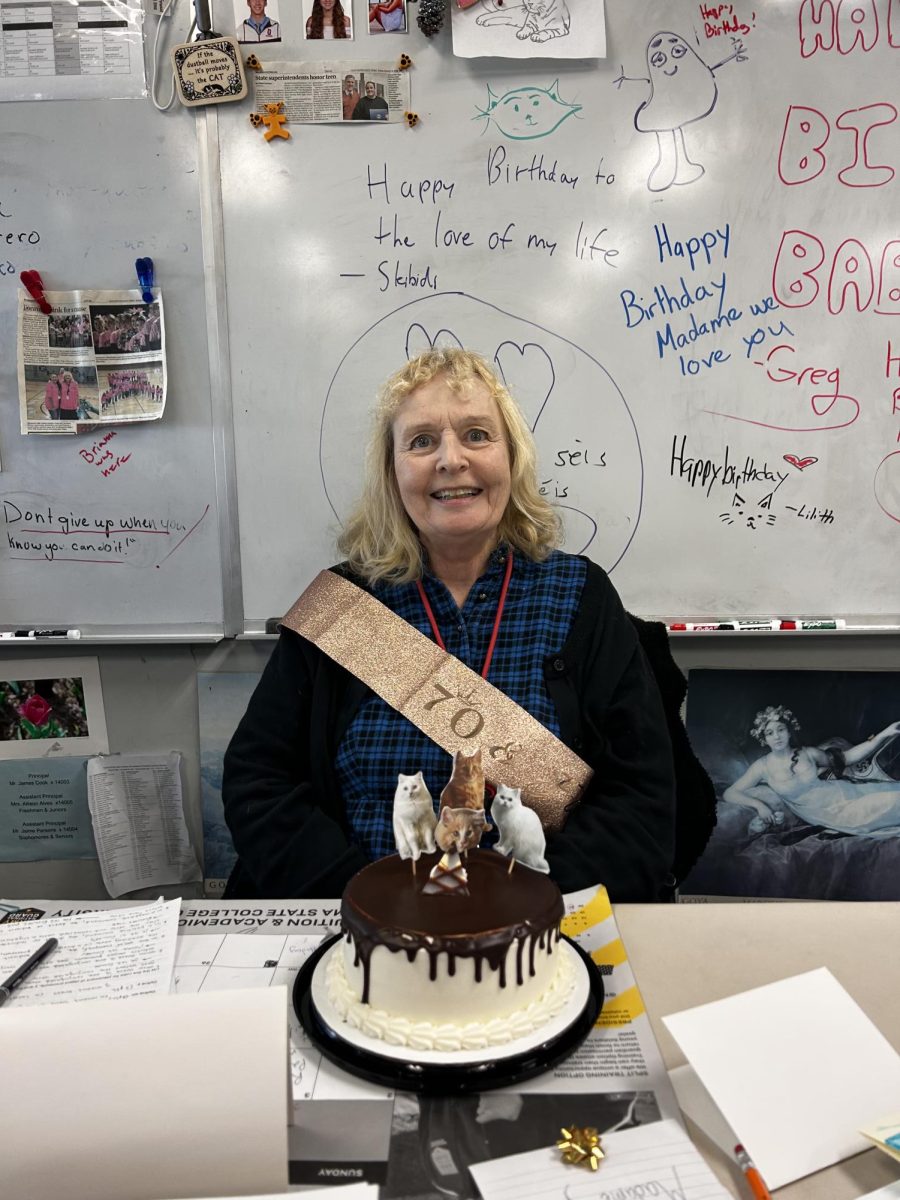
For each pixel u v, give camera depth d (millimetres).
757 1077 614
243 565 1600
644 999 725
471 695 1162
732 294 1490
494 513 1220
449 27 1443
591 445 1540
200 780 1671
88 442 1576
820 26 1422
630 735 1191
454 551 1248
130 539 1601
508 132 1465
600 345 1512
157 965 768
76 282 1539
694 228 1478
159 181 1506
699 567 1565
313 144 1479
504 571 1277
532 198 1479
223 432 1561
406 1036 658
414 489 1197
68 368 1550
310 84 1464
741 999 680
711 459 1533
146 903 900
